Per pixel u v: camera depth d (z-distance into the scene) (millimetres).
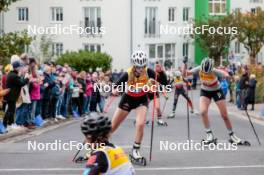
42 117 26672
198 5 75250
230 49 76625
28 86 23516
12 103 21703
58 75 29156
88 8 69938
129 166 6500
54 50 70188
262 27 71812
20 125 23078
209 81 18375
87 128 6562
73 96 31359
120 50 69938
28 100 23219
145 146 18625
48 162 15305
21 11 71062
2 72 27906
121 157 6496
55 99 27688
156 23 71938
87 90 33281
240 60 74938
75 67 61438
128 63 70125
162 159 15867
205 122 18875
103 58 62844
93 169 6328
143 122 14797
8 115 21672
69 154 16672
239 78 40875
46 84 26250
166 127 25734
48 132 23344
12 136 21344
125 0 69688
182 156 16438
